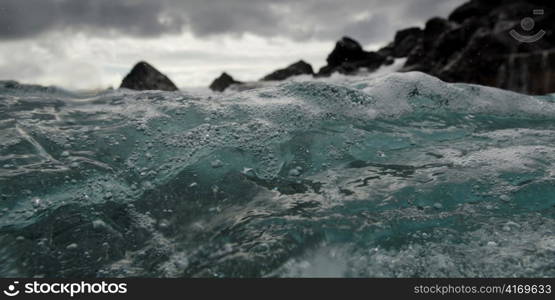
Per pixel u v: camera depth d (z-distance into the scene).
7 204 1.85
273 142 2.41
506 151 2.37
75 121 2.61
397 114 2.92
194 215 1.88
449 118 2.93
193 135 2.44
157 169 2.20
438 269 1.52
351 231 1.70
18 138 2.27
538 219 1.76
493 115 3.03
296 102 2.80
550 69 6.78
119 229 1.79
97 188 2.02
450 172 2.13
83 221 1.81
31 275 1.53
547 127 2.85
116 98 3.05
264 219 1.77
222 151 2.31
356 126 2.68
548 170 2.12
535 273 1.47
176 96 3.04
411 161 2.31
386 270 1.52
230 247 1.63
